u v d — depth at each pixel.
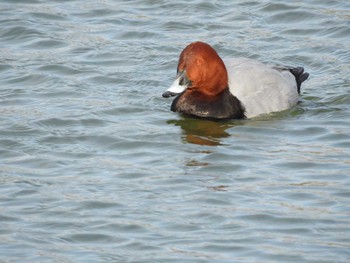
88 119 15.59
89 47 18.73
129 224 12.07
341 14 19.83
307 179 13.39
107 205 12.58
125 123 15.56
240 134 15.18
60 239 11.70
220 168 13.81
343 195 12.84
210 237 11.72
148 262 11.11
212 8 20.39
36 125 15.30
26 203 12.63
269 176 13.52
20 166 13.87
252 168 13.81
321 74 17.62
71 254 11.32
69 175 13.57
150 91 16.92
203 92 15.89
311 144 14.72
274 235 11.77
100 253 11.34
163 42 18.92
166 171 13.71
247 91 15.87
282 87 16.08
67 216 12.28
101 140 14.85
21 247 11.46
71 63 18.02
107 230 11.92
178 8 20.39
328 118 15.73
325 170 13.70
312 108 16.14
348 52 18.41
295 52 18.48
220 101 15.80
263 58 18.25
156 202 12.69
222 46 18.69
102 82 17.31
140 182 13.33
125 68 17.88
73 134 15.05
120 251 11.40
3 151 14.39
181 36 19.20
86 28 19.58
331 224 12.02
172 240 11.66
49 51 18.64
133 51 18.56
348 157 14.17
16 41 19.12
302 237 11.71
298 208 12.47
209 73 15.79
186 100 15.92
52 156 14.23
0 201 12.70
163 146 14.66
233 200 12.73
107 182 13.33
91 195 12.88
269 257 11.23
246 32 19.34
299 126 15.44
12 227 11.98
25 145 14.60
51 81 17.31
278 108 15.97
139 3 20.69
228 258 11.20
